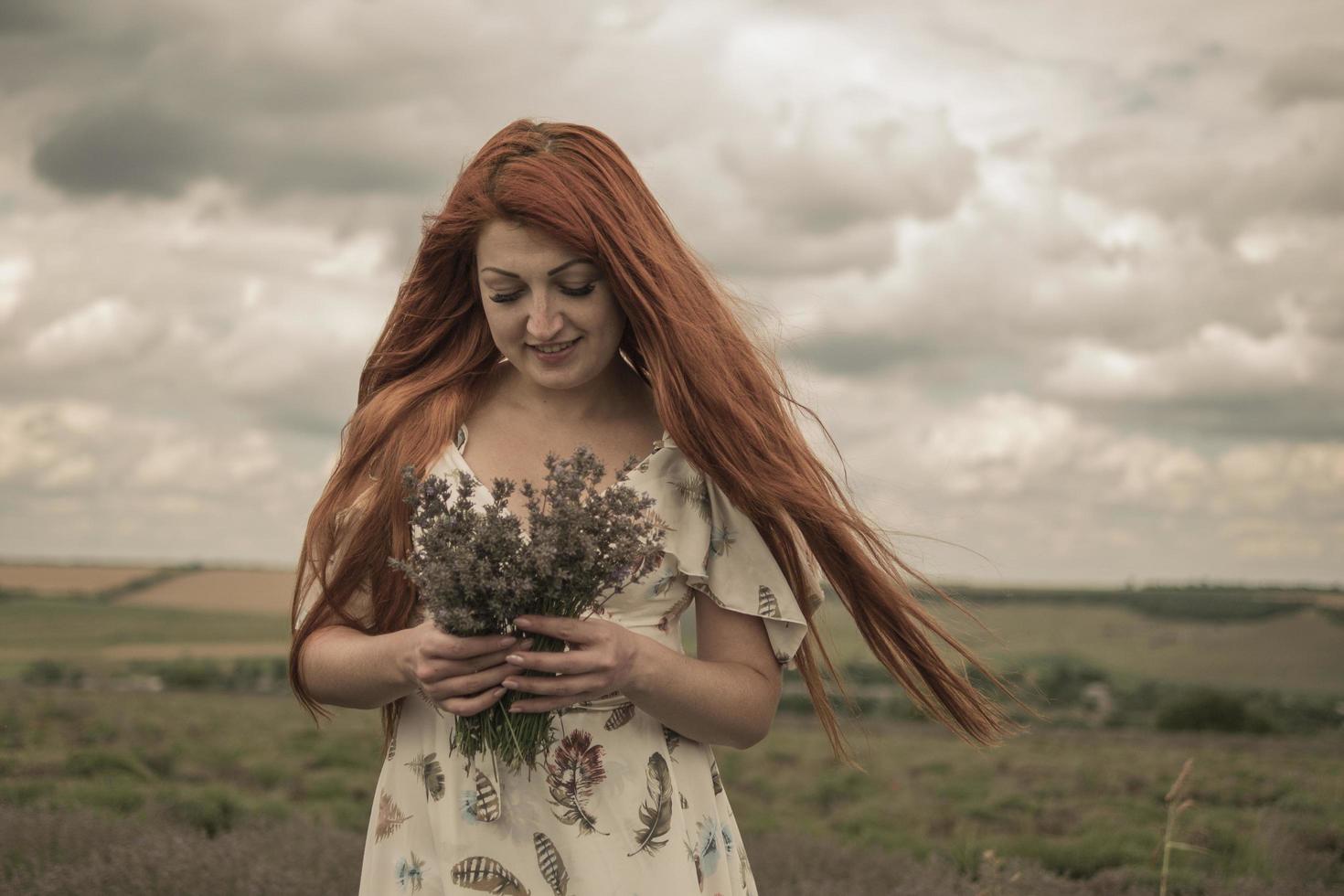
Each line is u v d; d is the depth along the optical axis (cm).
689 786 202
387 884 199
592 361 194
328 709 212
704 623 211
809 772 2511
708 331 199
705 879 201
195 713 3353
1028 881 678
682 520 202
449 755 193
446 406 205
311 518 204
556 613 175
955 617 231
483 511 196
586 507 175
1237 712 4784
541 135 196
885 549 225
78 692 4094
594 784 191
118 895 561
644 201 200
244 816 1184
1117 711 6400
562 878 188
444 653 169
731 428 199
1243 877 777
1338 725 4881
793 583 214
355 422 211
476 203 189
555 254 185
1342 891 752
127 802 1220
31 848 675
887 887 811
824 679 239
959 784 2203
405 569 173
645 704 186
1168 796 487
